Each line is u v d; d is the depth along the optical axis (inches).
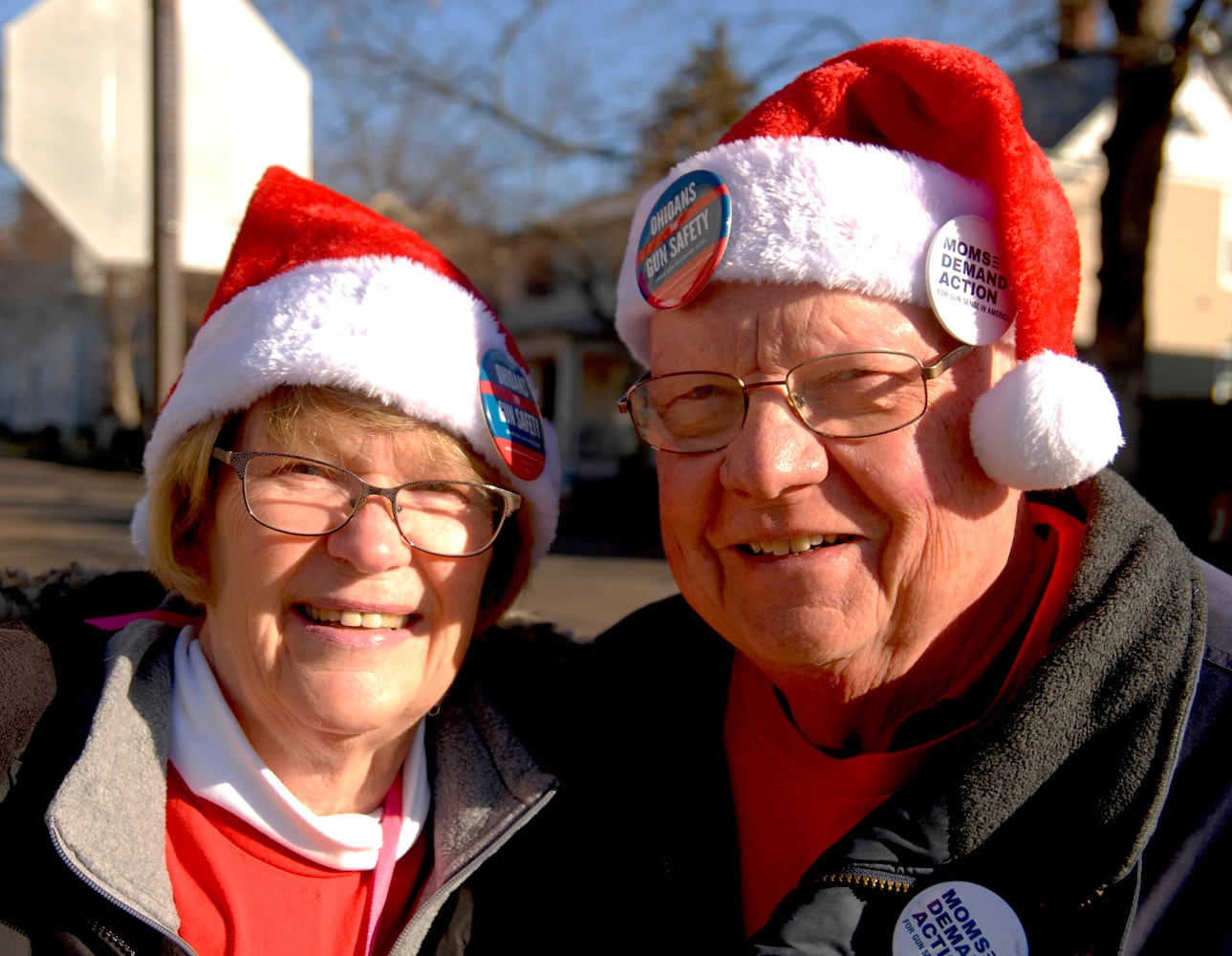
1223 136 767.1
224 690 64.9
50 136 133.1
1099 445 56.3
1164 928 53.1
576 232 577.6
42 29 132.1
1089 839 52.8
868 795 61.4
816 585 57.7
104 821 57.4
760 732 67.2
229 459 62.4
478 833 65.0
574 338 883.4
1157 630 54.5
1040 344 59.3
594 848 69.3
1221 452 410.9
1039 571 64.6
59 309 1592.0
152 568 67.9
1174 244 762.2
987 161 58.7
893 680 61.2
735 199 57.9
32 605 68.6
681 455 61.9
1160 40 313.3
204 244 138.9
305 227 66.6
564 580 404.8
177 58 134.8
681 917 63.7
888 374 56.7
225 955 58.6
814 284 56.9
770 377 57.6
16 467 1144.8
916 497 57.1
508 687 74.7
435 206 513.3
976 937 54.0
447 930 63.7
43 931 55.8
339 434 62.2
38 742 59.8
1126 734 53.3
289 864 61.7
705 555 62.3
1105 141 338.3
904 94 59.9
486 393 65.8
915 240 56.7
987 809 53.8
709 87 435.8
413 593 62.6
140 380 1421.0
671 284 61.2
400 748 67.5
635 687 72.9
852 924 55.5
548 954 65.7
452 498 64.6
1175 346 765.9
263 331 62.4
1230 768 53.4
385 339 61.9
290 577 61.5
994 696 61.7
